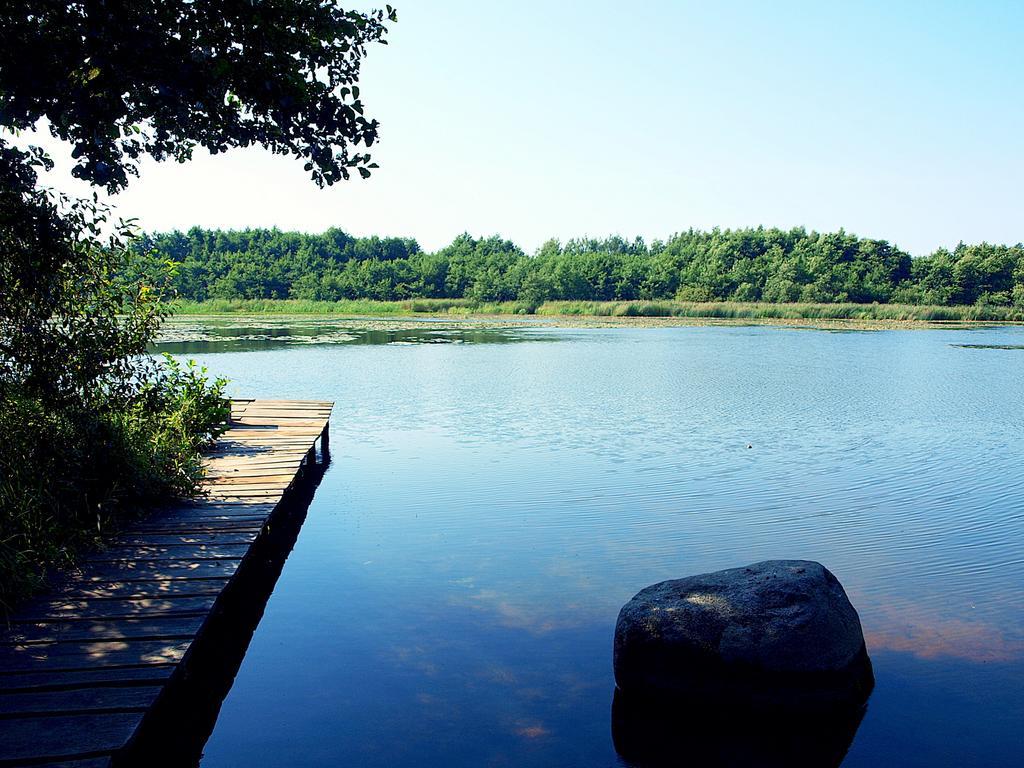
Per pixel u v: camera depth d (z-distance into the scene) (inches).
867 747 175.5
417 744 172.4
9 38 180.5
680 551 292.8
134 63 184.2
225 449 406.6
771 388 745.6
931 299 2856.8
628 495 370.3
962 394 715.4
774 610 197.3
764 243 3334.2
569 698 192.9
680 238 3897.6
